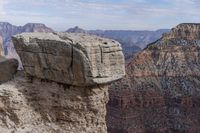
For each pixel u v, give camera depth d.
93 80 25.34
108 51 25.67
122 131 121.94
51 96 28.25
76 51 25.45
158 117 131.38
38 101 29.00
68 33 29.22
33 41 28.55
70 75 26.39
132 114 128.62
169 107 135.62
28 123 28.44
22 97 28.81
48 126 28.03
